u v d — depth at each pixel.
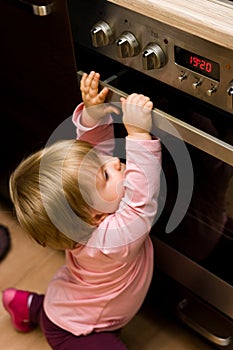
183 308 1.69
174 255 1.58
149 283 1.59
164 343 1.77
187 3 1.09
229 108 1.16
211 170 1.30
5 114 1.78
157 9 1.11
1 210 2.11
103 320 1.57
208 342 1.74
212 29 1.05
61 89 1.51
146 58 1.21
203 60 1.14
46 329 1.63
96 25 1.26
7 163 1.94
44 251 2.00
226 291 1.51
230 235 1.40
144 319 1.81
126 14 1.21
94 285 1.53
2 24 1.50
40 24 1.40
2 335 1.83
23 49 1.51
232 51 1.07
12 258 1.99
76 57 1.40
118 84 1.35
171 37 1.16
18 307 1.76
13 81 1.64
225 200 1.33
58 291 1.60
